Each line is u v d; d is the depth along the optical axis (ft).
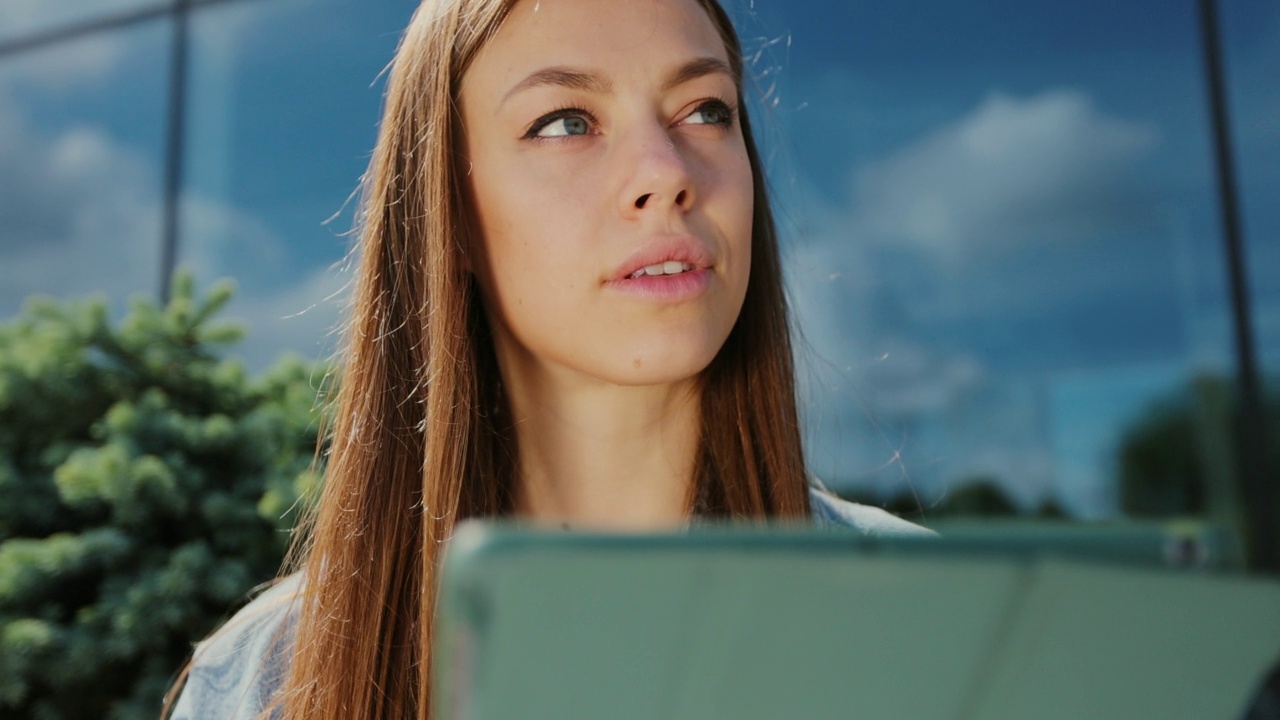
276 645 3.21
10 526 5.61
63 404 5.87
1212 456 9.86
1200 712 1.26
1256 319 9.83
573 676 1.03
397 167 3.18
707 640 1.05
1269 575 1.16
